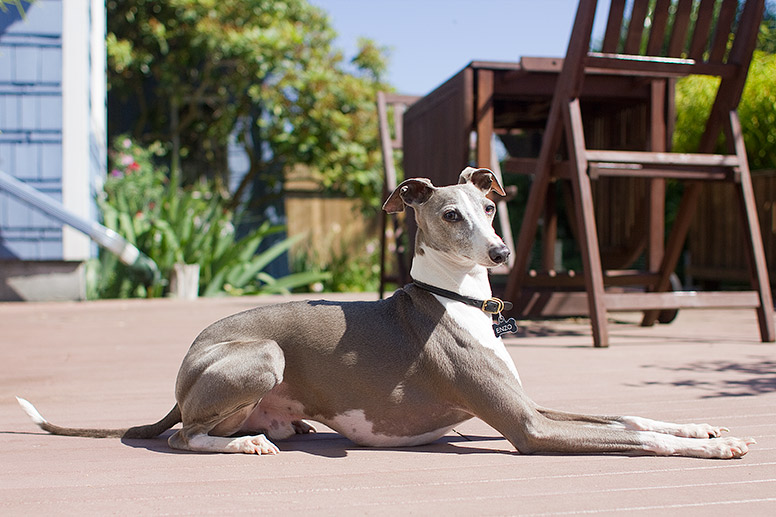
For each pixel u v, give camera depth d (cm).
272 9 1368
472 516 194
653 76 629
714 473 231
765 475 229
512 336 616
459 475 234
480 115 621
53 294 924
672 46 567
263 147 1401
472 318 267
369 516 196
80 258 913
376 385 265
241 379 258
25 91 903
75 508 205
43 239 903
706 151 591
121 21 1329
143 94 1384
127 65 1293
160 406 358
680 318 758
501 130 820
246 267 1123
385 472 239
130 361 496
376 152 1376
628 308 539
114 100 1373
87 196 917
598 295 532
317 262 1318
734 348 523
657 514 195
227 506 205
